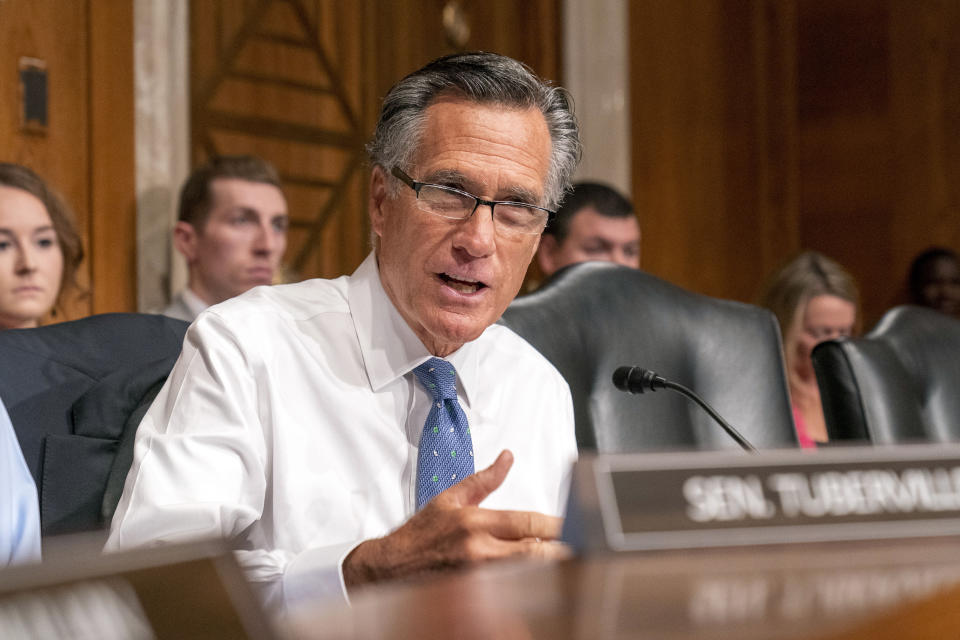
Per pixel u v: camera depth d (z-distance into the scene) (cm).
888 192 646
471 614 45
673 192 621
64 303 325
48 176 380
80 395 157
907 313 223
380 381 154
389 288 157
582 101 579
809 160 670
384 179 154
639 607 45
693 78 634
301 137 477
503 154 147
